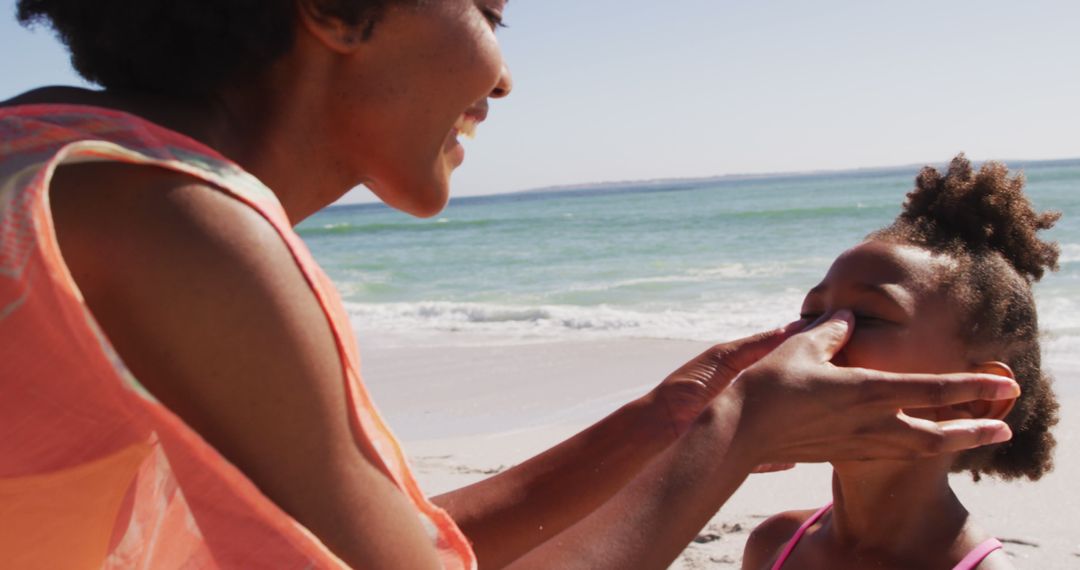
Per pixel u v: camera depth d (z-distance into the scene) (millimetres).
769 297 13438
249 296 991
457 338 11344
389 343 11383
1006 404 2010
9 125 1023
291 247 1046
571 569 1244
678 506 1302
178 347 983
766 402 1407
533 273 21172
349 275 23484
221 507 1007
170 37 1222
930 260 2074
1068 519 3959
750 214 38281
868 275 2061
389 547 1089
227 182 1028
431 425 6875
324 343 1043
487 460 5660
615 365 8672
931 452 1433
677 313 12086
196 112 1267
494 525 1826
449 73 1338
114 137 1029
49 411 1005
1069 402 6051
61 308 942
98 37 1229
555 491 1871
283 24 1254
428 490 5055
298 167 1361
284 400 1009
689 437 1364
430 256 28891
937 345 2020
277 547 1017
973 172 2275
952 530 2072
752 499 4438
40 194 943
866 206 39156
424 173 1402
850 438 1419
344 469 1056
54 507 1070
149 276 973
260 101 1314
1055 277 12406
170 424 959
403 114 1348
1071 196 33844
